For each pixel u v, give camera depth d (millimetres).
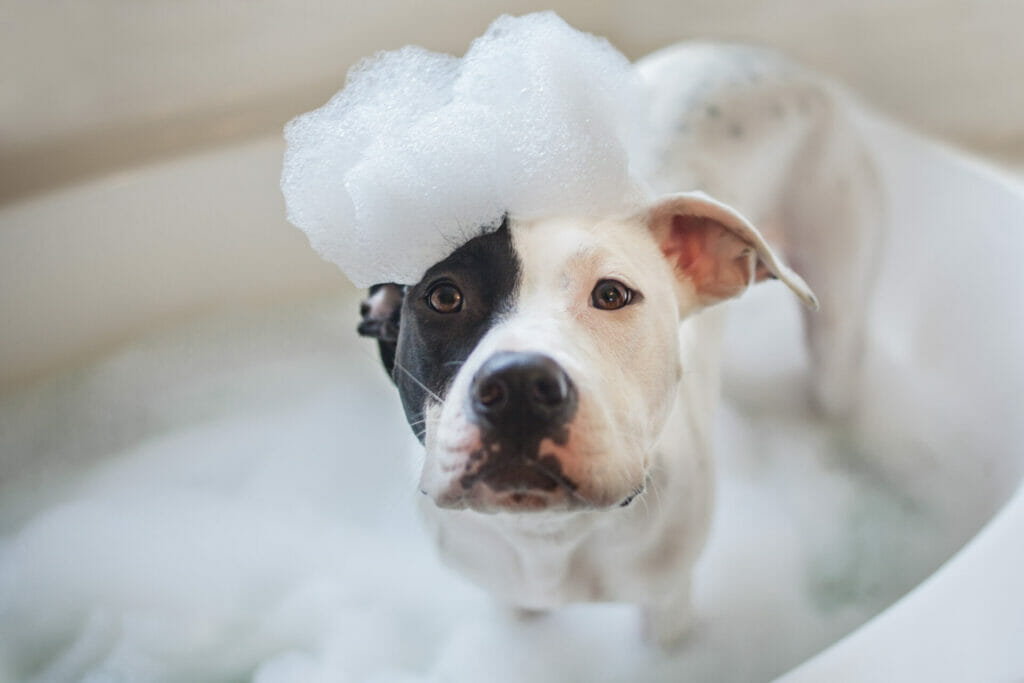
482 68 1131
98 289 2445
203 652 1938
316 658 1918
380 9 2736
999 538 1283
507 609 1795
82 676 1899
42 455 2361
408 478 1551
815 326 2061
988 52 2617
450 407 1021
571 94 1112
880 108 2781
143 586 2049
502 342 991
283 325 2688
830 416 2225
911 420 2180
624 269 1102
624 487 1014
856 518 2039
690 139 1700
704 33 2904
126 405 2471
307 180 1160
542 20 1175
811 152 1882
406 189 1084
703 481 1447
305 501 2271
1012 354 1909
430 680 1849
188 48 2561
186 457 2381
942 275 2211
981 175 2141
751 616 1854
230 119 2695
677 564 1429
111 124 2559
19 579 2062
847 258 1936
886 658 1158
